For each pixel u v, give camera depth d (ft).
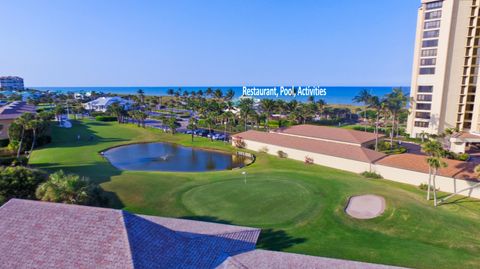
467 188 115.75
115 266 45.44
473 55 223.71
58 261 47.19
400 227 89.15
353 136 197.88
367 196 113.91
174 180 135.33
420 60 240.32
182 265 50.93
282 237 83.10
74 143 231.09
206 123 278.05
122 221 52.42
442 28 224.53
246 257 58.08
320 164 174.81
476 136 196.34
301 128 226.38
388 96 217.56
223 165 180.65
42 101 538.88
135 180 131.23
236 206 105.09
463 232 86.89
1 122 214.07
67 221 53.67
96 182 126.93
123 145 234.38
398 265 69.15
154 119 401.08
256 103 477.77
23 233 52.42
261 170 158.92
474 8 220.84
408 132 256.52
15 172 92.22
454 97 231.71
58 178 82.94
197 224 72.08
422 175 136.98
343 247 77.66
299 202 108.17
